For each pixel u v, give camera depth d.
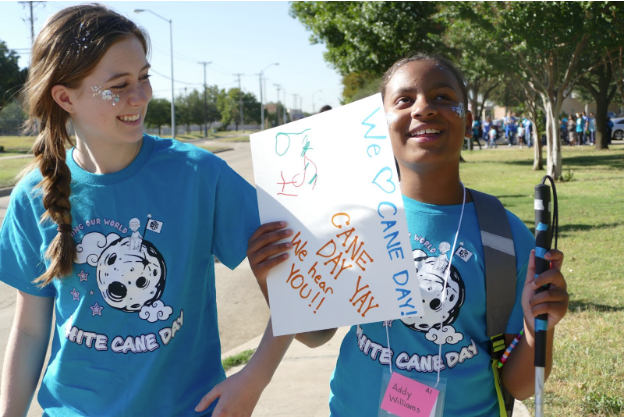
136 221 1.79
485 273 1.78
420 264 1.81
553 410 3.33
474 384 1.75
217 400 1.86
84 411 1.75
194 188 1.82
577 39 14.41
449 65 1.89
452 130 1.82
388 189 1.66
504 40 14.90
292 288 1.70
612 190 13.07
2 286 6.93
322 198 1.71
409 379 1.72
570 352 4.11
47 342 1.92
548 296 1.62
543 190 1.65
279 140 1.76
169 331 1.76
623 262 6.68
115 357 1.75
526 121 33.78
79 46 1.65
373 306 1.65
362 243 1.67
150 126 69.62
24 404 1.86
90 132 1.77
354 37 21.19
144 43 1.79
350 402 1.86
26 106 1.81
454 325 1.76
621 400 3.35
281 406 3.69
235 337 5.13
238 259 1.87
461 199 1.91
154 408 1.75
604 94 27.77
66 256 1.73
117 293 1.76
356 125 1.70
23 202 1.84
